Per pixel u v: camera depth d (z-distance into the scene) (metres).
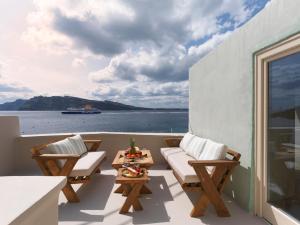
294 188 2.54
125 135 5.82
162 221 2.85
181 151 4.95
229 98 3.74
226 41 3.86
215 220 2.88
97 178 4.56
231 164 3.04
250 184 3.06
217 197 3.00
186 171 3.25
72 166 3.35
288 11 2.39
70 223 2.79
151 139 5.80
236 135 3.49
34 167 5.28
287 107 2.64
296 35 2.33
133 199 3.08
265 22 2.78
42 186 1.12
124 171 3.38
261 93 2.97
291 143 2.59
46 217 1.14
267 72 2.94
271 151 2.90
